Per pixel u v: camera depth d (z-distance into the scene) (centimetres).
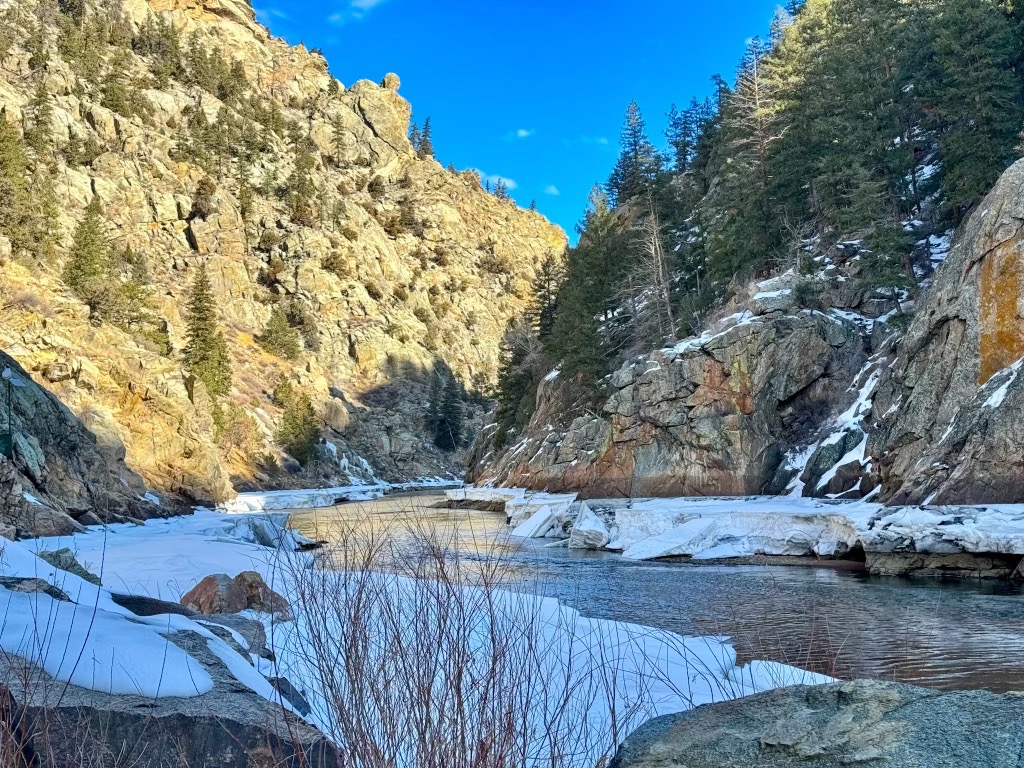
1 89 9406
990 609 1342
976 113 3139
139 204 9675
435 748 320
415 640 395
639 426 3656
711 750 269
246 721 341
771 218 4356
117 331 5125
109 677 361
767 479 3162
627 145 7281
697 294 4616
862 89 3803
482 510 4519
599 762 370
